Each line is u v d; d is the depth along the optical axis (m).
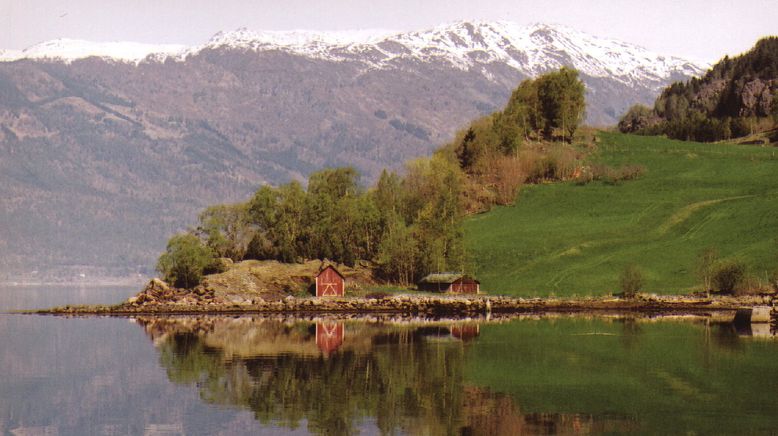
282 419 83.06
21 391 97.75
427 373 104.56
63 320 182.00
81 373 108.56
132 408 88.62
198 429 80.31
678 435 77.50
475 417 83.38
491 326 154.88
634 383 98.12
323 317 178.50
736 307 187.50
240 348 127.25
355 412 85.44
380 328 153.25
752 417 83.19
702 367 108.00
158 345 132.25
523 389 95.19
